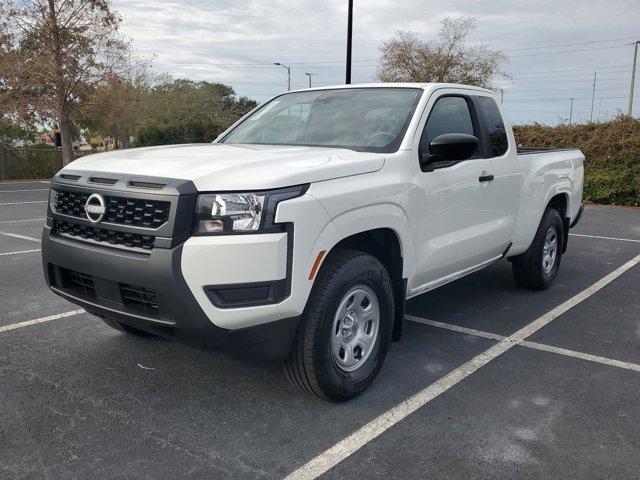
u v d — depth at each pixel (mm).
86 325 4953
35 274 6785
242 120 5066
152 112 41312
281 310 3047
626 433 3256
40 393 3664
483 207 4781
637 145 15086
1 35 26812
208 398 3633
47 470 2846
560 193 6270
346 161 3451
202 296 2949
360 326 3623
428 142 4176
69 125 28750
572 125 17047
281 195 3014
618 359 4348
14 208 13867
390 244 3854
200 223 2971
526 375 4031
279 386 3814
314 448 3074
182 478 2797
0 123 29375
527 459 2988
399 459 2979
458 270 4727
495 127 5133
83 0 26922
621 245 9141
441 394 3723
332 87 4918
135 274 3047
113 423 3309
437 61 40781
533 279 6102
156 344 4520
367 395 3701
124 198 3152
